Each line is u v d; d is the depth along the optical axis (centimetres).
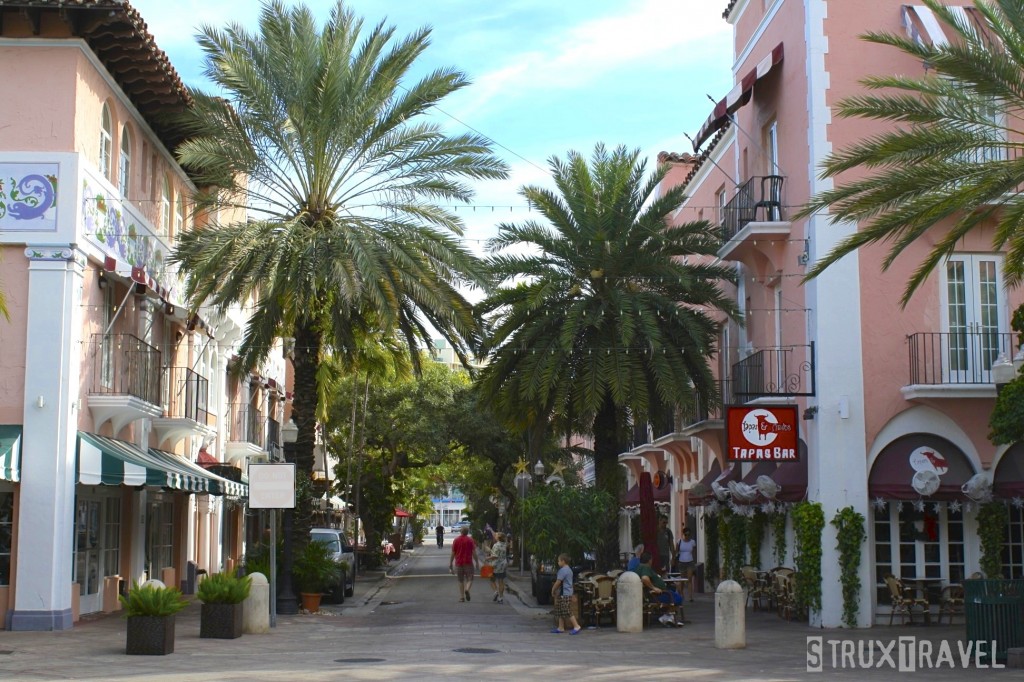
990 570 2048
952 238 1557
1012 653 1412
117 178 2206
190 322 2584
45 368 1928
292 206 2381
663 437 3228
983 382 2069
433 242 2295
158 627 1523
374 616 2369
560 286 2405
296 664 1423
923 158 1559
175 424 2505
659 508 3712
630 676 1316
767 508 2200
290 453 2639
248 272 2228
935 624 2045
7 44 1977
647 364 2375
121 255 2225
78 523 2086
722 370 2889
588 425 2542
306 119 2273
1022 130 2066
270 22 2298
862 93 2138
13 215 1952
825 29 2159
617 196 2425
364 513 5022
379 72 2312
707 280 2628
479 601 2962
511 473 5284
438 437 4769
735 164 2742
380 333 2664
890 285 2106
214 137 2258
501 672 1343
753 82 2347
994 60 1480
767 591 2352
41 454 1909
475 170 2344
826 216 2103
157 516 2705
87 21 1972
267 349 2356
